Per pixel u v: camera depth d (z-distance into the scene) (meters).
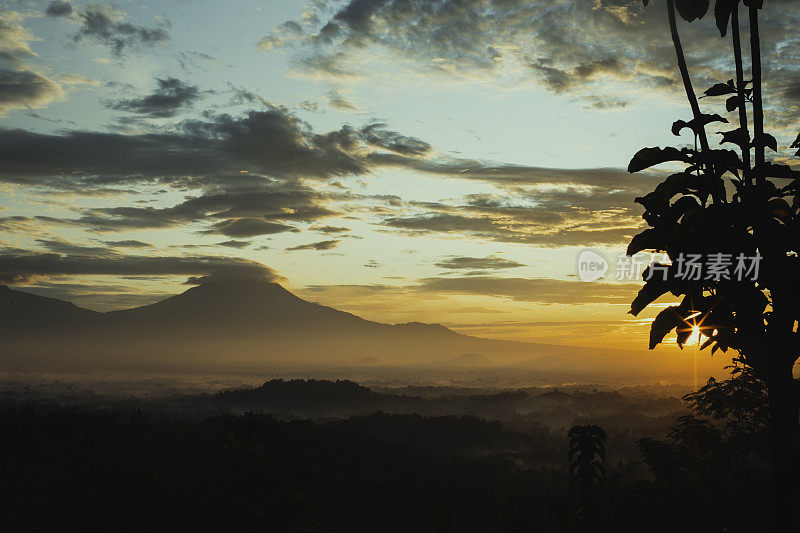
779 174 4.18
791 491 3.93
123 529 15.72
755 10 4.29
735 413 10.58
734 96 4.45
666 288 4.20
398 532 46.16
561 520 9.95
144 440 33.28
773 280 4.04
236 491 16.16
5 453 39.66
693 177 4.33
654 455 10.10
